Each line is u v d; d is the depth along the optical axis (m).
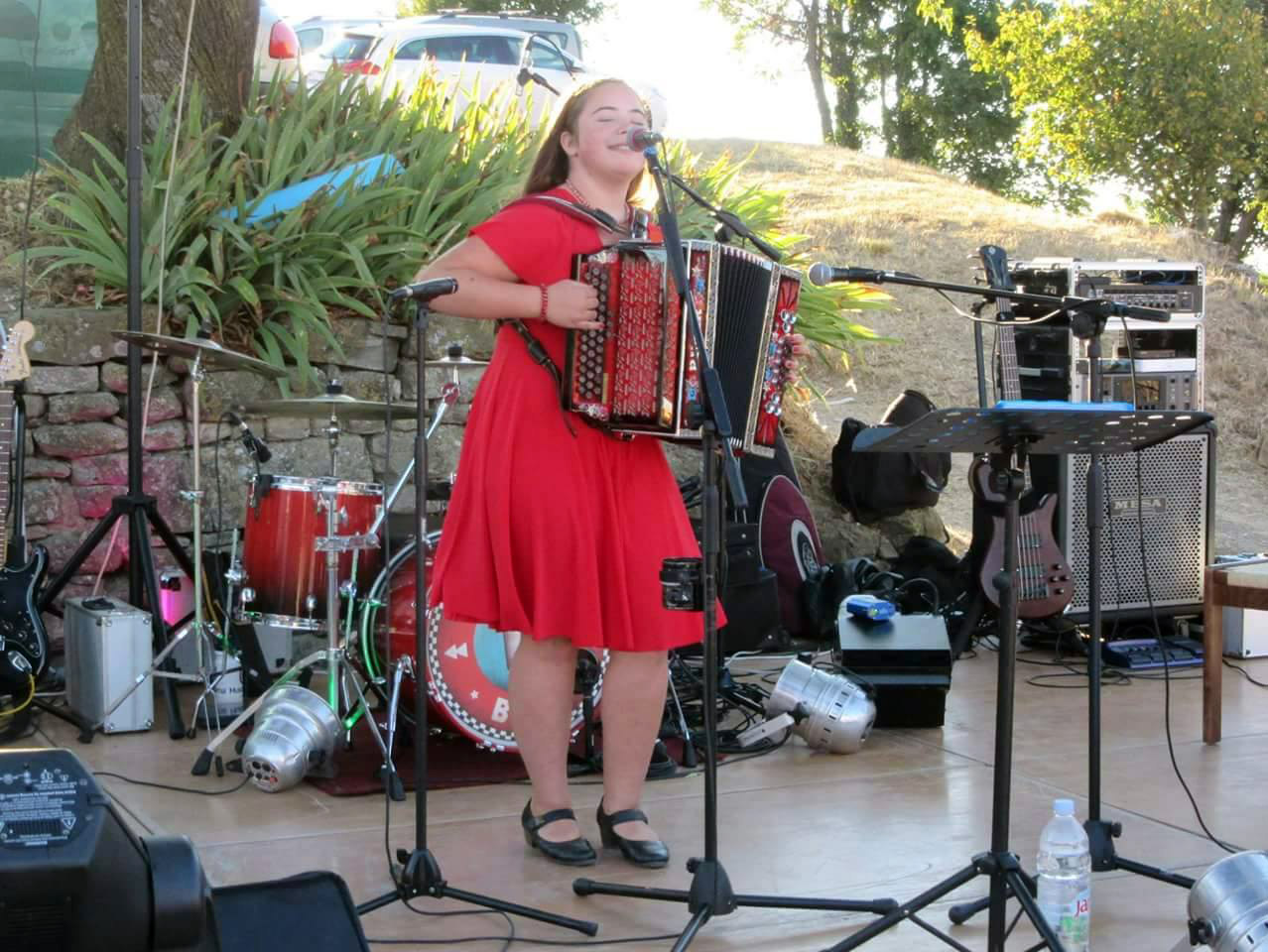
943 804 3.96
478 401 3.39
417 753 3.08
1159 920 3.11
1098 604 3.20
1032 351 6.12
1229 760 4.45
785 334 3.19
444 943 2.96
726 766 4.38
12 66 6.89
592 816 3.86
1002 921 2.77
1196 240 15.04
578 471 3.26
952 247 13.73
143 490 5.21
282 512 4.25
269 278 5.67
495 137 6.73
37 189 5.93
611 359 3.06
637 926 3.06
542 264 3.20
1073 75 20.48
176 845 1.90
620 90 3.29
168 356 5.40
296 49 8.18
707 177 7.53
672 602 2.92
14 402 4.93
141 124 5.13
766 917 3.12
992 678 5.63
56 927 1.73
